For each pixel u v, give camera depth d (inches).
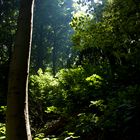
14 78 154.2
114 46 515.2
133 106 276.4
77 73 456.1
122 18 503.5
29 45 160.7
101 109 310.7
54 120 475.5
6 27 1368.1
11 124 150.9
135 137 265.7
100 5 695.7
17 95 152.9
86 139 293.3
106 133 283.3
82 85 421.4
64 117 398.3
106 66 449.7
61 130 376.5
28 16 162.6
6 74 756.6
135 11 493.0
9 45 1288.1
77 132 299.3
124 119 263.7
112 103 297.6
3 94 676.7
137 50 431.8
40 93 551.2
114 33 519.2
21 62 156.3
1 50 1244.5
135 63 408.8
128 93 306.2
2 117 450.9
